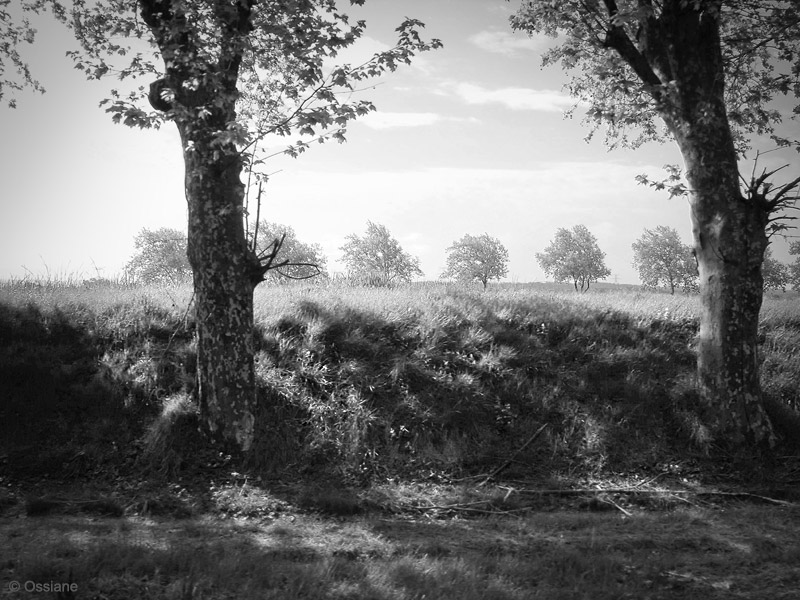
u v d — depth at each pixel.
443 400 14.27
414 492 11.81
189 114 11.33
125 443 12.31
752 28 15.73
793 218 14.26
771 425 14.30
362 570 7.74
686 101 14.58
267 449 12.45
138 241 67.38
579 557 8.29
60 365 13.84
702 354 14.61
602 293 21.73
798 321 19.33
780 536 9.72
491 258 110.56
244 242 12.80
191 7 11.96
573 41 17.55
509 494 11.66
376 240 96.94
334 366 14.66
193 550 8.18
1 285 17.91
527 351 15.99
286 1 12.70
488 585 7.37
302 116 11.79
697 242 14.77
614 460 13.35
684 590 7.59
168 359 14.15
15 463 11.67
